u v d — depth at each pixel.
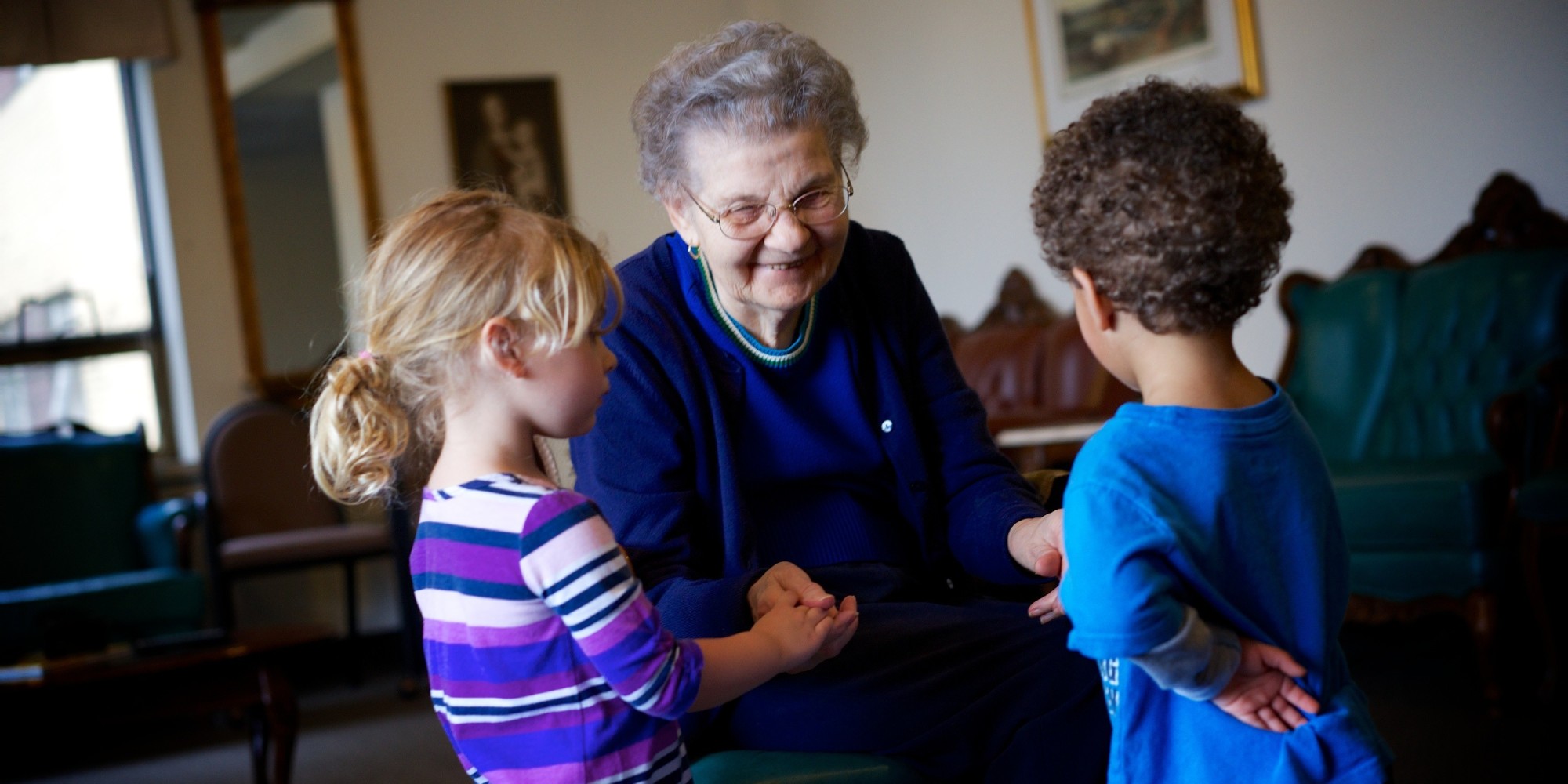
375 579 6.50
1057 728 1.47
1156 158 1.19
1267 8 5.16
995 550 1.72
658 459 1.69
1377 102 4.84
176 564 5.26
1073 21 5.89
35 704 3.41
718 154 1.60
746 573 1.52
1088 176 1.23
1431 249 4.72
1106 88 5.77
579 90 6.93
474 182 6.52
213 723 5.20
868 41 7.02
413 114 6.66
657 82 1.68
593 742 1.25
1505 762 2.85
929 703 1.50
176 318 6.33
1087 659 1.51
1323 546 1.25
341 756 4.29
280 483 5.77
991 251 6.48
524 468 1.34
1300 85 5.07
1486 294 4.20
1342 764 1.19
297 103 6.47
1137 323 1.26
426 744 4.32
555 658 1.24
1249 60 5.18
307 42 6.48
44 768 4.61
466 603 1.25
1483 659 3.29
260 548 5.29
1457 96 4.61
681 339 1.75
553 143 6.84
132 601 4.78
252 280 6.35
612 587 1.22
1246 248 1.19
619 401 1.70
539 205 6.80
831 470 1.80
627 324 1.73
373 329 1.32
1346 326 4.56
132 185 6.45
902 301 1.92
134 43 6.18
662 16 7.09
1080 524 1.19
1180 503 1.18
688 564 1.66
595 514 1.26
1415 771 2.85
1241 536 1.20
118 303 6.44
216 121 6.33
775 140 1.59
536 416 1.30
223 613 5.30
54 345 6.31
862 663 1.53
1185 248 1.17
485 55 6.79
